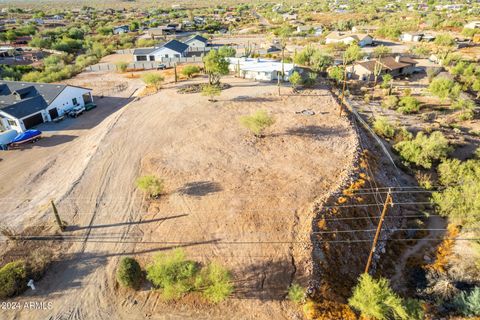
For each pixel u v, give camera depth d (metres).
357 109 51.81
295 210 27.64
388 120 48.41
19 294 21.31
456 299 22.38
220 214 27.33
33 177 35.09
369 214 29.00
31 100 49.69
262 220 26.59
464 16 138.50
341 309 20.73
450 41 89.31
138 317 19.84
